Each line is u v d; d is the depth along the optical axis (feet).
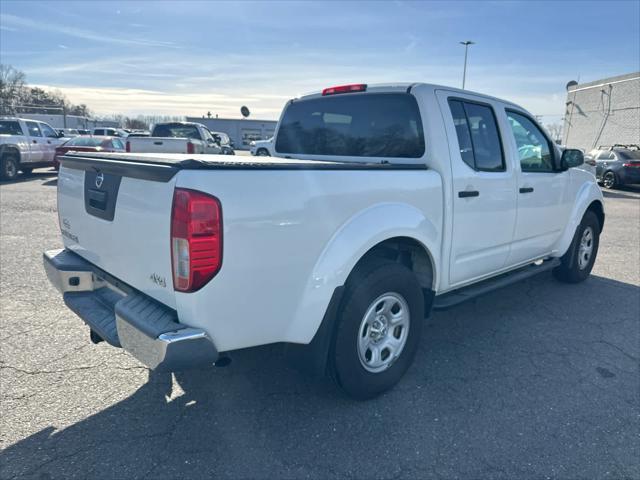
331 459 8.71
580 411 10.39
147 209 8.18
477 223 12.85
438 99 12.01
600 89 93.91
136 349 8.01
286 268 8.61
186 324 7.91
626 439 9.45
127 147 44.55
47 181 54.54
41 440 8.99
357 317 9.75
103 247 9.77
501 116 13.78
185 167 7.63
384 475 8.35
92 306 9.99
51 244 23.77
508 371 12.12
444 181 11.66
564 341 13.97
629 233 31.09
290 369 11.88
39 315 14.79
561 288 18.92
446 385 11.38
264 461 8.61
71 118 177.37
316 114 14.42
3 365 11.68
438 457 8.82
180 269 7.66
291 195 8.53
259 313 8.47
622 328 15.01
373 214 9.89
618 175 61.16
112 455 8.65
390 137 12.47
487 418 10.07
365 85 13.00
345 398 10.71
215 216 7.63
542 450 9.07
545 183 15.57
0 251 22.26
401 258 12.35
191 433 9.35
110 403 10.27
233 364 12.06
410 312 10.97
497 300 17.39
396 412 10.23
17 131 55.31
